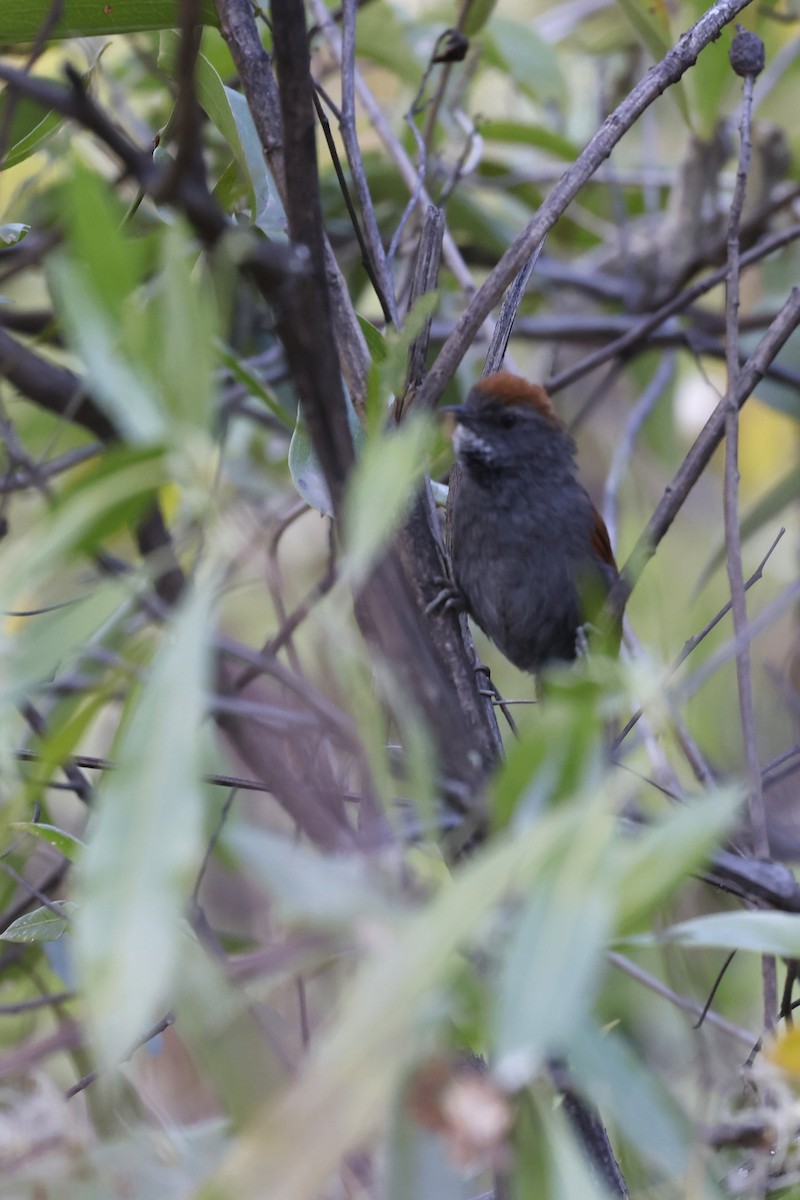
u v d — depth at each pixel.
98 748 9.21
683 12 10.00
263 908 7.05
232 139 6.48
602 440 14.78
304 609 6.36
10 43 6.50
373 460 3.33
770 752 10.89
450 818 3.75
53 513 3.27
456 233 12.66
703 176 11.99
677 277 11.94
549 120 13.74
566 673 3.39
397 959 2.88
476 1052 3.86
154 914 2.82
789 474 10.91
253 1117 3.46
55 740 4.18
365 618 3.87
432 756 3.50
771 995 5.48
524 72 11.99
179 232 3.31
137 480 3.26
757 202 12.16
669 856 3.01
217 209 3.53
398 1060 2.84
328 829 4.32
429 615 6.07
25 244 9.27
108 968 2.77
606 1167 4.70
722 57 9.97
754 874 4.25
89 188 3.34
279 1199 2.73
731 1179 4.46
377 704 3.90
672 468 14.03
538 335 12.35
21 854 7.06
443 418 9.55
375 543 3.22
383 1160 3.31
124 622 5.95
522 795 3.26
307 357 3.63
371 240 6.66
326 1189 3.65
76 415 7.24
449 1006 3.15
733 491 5.98
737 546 5.87
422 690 3.72
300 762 4.95
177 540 7.30
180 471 3.24
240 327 10.31
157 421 3.24
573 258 15.23
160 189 3.50
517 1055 2.77
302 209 3.85
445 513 9.23
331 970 5.55
